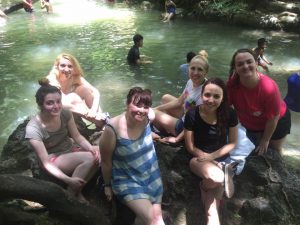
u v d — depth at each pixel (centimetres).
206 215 181
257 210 186
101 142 169
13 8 814
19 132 232
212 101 175
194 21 704
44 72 439
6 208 168
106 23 695
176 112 231
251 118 212
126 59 480
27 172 204
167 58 484
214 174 175
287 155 268
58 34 614
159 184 174
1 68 455
